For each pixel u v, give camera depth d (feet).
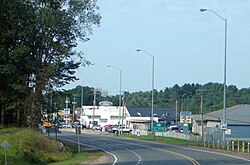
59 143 149.59
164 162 111.24
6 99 166.30
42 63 169.89
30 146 127.34
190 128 345.72
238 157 128.67
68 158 138.00
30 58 167.22
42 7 169.89
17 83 160.97
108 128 388.98
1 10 160.15
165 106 644.27
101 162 116.98
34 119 164.86
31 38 169.17
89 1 175.63
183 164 104.99
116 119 509.76
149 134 304.09
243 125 258.57
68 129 408.87
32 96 164.14
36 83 164.35
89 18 176.65
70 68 172.35
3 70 157.07
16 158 112.68
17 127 163.84
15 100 167.32
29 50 161.89
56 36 172.65
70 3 172.86
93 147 188.14
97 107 514.68
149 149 171.22
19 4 160.45
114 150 168.76
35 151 126.41
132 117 474.08
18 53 157.38
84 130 403.13
